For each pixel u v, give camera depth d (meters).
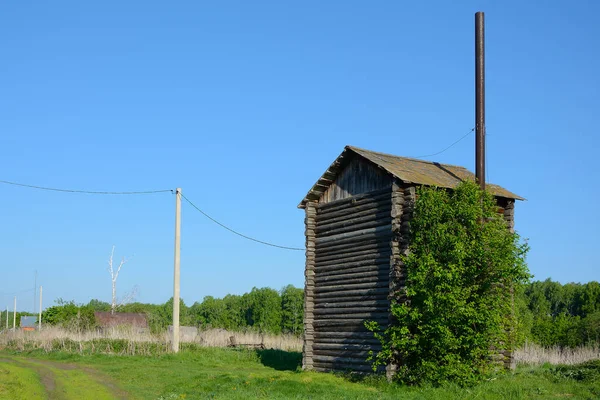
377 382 23.19
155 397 21.86
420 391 21.08
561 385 21.09
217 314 94.44
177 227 37.94
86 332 41.47
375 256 25.27
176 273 37.34
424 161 28.78
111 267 66.50
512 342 23.83
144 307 81.38
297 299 86.88
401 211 24.30
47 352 36.66
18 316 102.94
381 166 24.84
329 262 27.64
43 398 20.91
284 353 35.84
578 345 42.25
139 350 36.59
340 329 26.58
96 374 27.72
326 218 28.23
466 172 29.17
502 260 22.20
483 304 22.12
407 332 22.66
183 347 37.78
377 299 24.83
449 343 21.81
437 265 22.17
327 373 26.27
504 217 26.95
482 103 25.75
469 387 21.41
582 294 83.62
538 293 88.06
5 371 26.44
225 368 31.28
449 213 22.80
